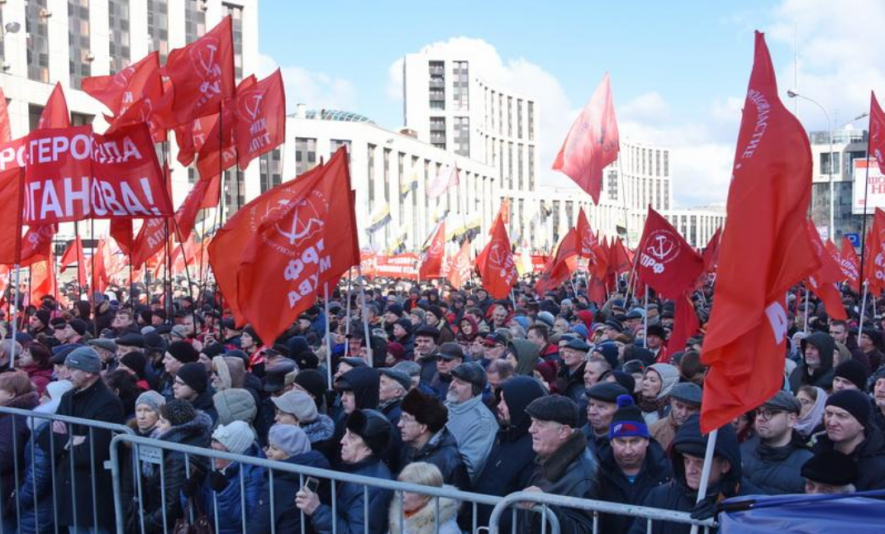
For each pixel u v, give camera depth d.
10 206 9.44
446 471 5.36
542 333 10.38
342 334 12.42
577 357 8.25
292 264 7.27
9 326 12.88
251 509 5.34
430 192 38.00
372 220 35.59
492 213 102.12
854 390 5.37
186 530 5.61
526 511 4.30
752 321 4.11
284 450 5.34
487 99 116.88
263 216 7.53
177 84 10.84
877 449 5.27
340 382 6.64
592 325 14.27
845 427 5.25
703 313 17.14
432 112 113.00
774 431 5.46
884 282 13.16
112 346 9.33
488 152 116.75
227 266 7.56
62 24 50.72
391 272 31.36
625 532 4.79
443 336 11.45
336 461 6.41
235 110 11.73
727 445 4.29
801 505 3.45
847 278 18.78
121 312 13.71
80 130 9.22
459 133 111.62
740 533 3.36
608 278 20.33
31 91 47.59
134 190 9.33
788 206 4.17
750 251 4.18
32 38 48.97
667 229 10.88
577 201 126.81
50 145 9.20
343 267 7.51
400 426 5.74
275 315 7.21
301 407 6.28
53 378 9.39
